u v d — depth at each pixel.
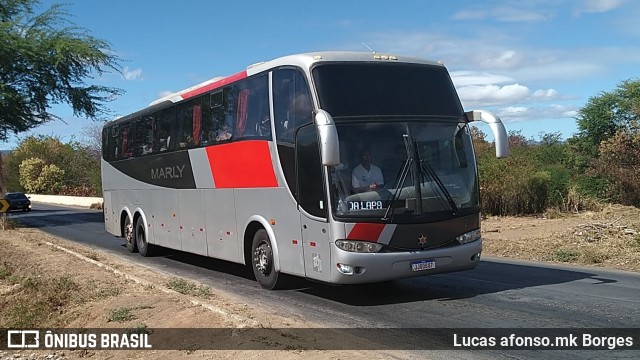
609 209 22.19
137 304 9.05
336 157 7.79
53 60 28.70
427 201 8.54
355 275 8.14
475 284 10.46
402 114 8.73
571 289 9.84
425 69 9.35
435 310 8.51
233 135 11.00
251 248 10.81
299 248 9.09
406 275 8.34
